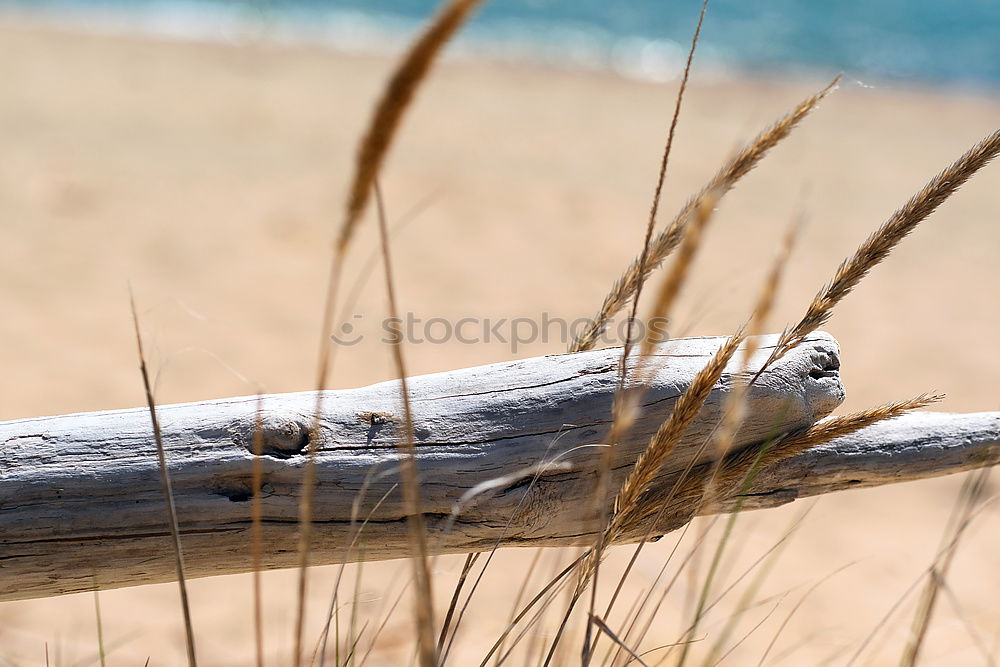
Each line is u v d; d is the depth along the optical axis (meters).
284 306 7.67
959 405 6.96
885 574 4.51
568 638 1.82
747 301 8.21
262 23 22.92
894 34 31.09
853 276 1.36
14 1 21.69
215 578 4.16
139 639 3.57
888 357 7.74
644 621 3.62
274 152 11.71
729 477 1.62
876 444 1.74
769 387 1.64
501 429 1.61
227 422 1.55
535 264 9.09
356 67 17.67
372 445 1.57
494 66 19.56
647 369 1.33
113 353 6.54
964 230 11.38
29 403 5.71
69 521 1.49
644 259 1.31
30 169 10.05
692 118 15.90
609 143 13.72
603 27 28.55
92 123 12.06
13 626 3.56
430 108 14.57
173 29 20.72
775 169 13.09
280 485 1.54
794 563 4.52
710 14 32.50
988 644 3.68
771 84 20.52
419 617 1.14
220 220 9.36
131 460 1.51
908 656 2.02
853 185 12.66
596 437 1.61
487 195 10.75
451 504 1.58
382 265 8.71
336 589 1.50
